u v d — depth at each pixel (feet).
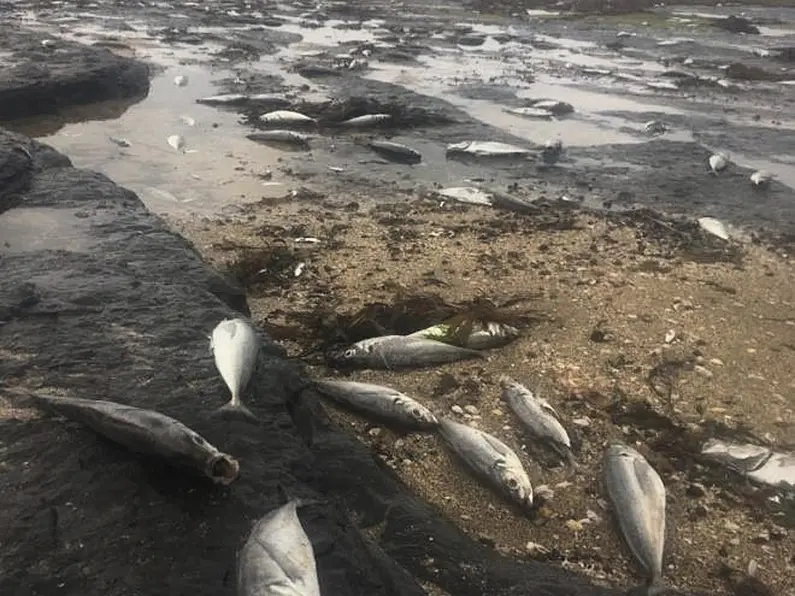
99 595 2.71
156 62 16.94
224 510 3.16
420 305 6.00
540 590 3.42
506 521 3.99
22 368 4.04
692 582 3.62
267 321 5.85
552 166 10.47
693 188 9.63
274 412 4.07
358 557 3.20
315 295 6.31
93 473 3.26
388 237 7.66
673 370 5.34
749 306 6.32
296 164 10.23
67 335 4.42
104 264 5.52
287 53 19.27
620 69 18.38
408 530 3.72
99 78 13.17
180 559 2.90
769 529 3.94
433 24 26.14
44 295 4.87
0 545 2.87
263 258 6.82
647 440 4.62
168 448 3.19
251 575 2.66
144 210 6.93
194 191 8.99
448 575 3.47
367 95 14.23
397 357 5.27
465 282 6.64
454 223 8.16
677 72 17.22
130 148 10.61
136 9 26.23
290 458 3.72
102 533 2.97
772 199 9.29
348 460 4.09
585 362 5.41
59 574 2.78
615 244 7.66
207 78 15.53
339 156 10.67
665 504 3.98
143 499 3.15
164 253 5.92
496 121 12.92
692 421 4.82
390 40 21.77
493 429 4.70
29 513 3.03
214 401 3.97
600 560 3.75
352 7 30.40
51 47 15.46
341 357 5.26
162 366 4.22
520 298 6.30
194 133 11.50
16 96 11.89
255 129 11.86
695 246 7.66
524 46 21.80
